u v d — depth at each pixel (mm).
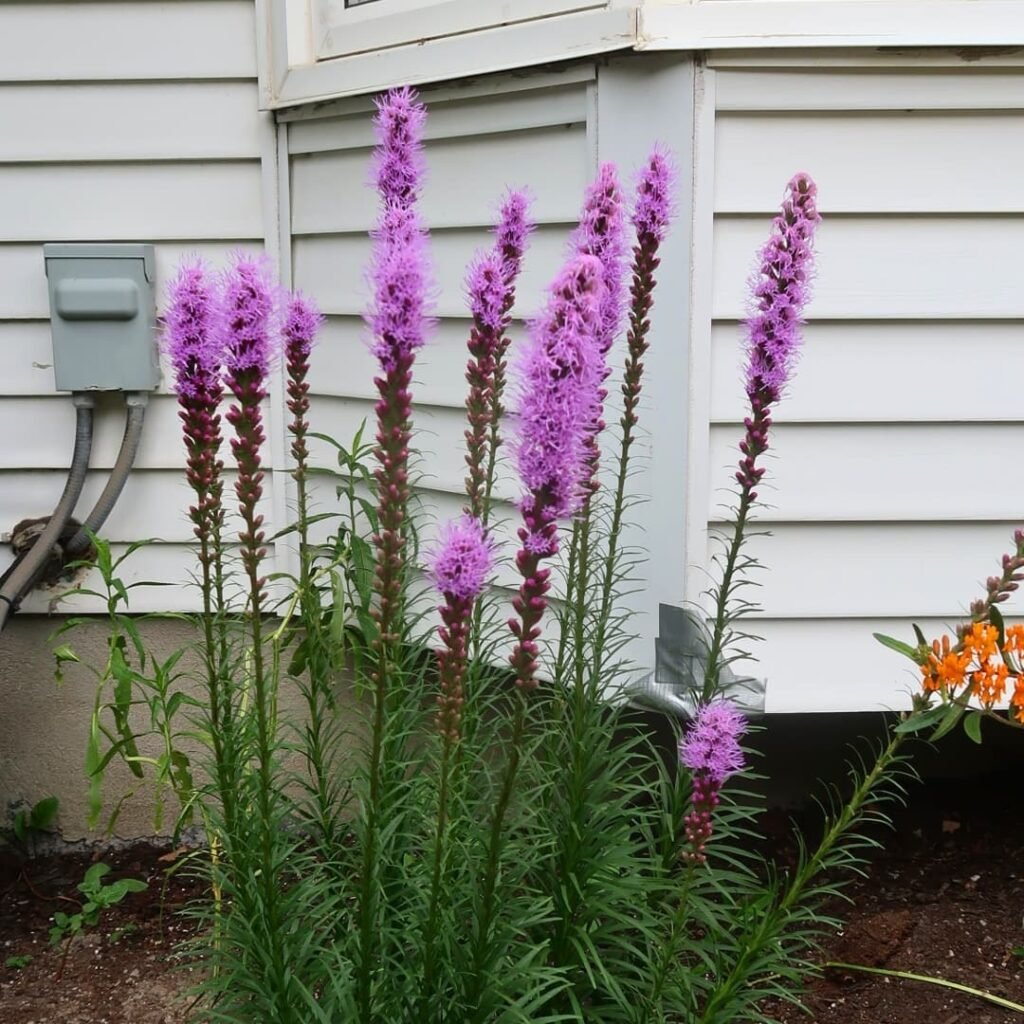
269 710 1168
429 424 1410
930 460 1217
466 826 913
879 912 1358
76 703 1580
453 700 714
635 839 1307
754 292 948
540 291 1264
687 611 1188
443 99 1325
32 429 1540
